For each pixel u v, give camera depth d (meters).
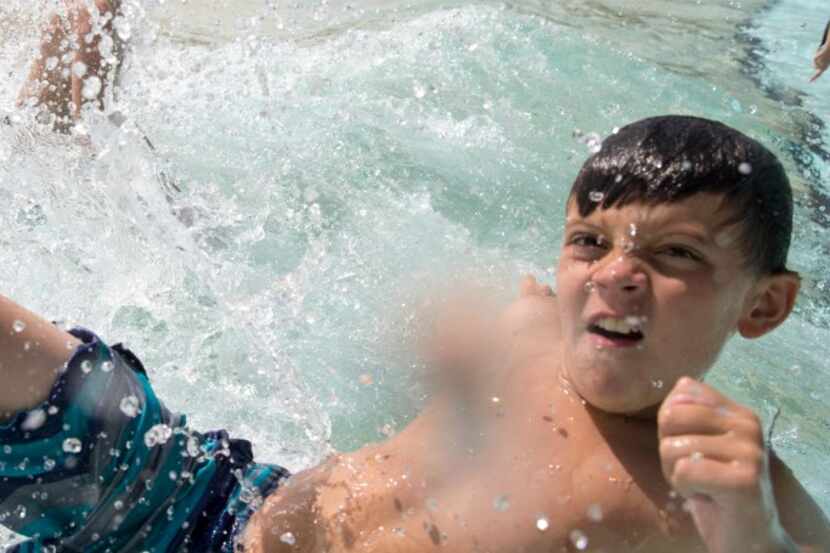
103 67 2.60
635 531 1.32
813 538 1.37
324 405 1.92
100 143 2.45
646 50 4.48
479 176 2.88
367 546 1.40
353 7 4.64
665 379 1.32
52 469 1.48
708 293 1.31
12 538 1.66
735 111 3.91
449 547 1.36
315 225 2.52
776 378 2.24
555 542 1.33
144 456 1.54
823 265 2.83
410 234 2.50
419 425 1.52
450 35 4.01
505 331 1.61
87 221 2.32
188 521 1.58
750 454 1.06
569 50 4.03
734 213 1.33
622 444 1.36
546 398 1.44
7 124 2.52
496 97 3.48
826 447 2.02
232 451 1.66
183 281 2.23
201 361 2.04
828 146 3.74
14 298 2.12
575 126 3.34
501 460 1.40
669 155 1.34
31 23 3.13
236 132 3.00
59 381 1.48
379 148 2.97
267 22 4.40
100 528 1.55
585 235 1.35
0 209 2.33
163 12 4.47
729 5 5.56
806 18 5.48
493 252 2.46
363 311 2.09
